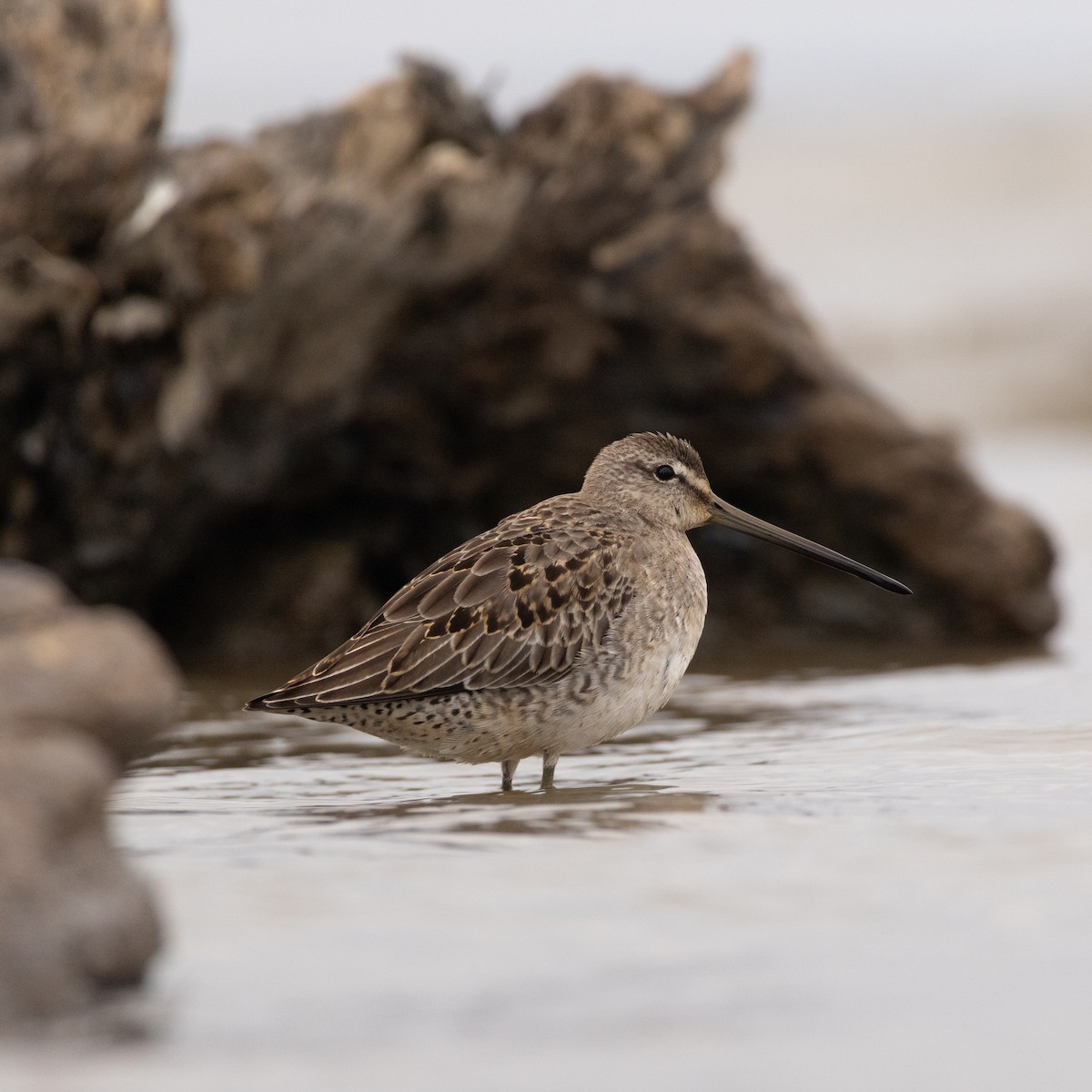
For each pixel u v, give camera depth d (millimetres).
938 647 14891
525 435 14734
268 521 14422
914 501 15047
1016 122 42219
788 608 15328
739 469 15172
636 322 14633
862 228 37219
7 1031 5055
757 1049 5016
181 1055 4934
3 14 14617
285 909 6328
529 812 8219
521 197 13406
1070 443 26734
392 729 9258
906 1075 4844
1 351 13008
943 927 6109
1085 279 33031
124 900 5395
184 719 11781
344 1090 4715
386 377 13969
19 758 5371
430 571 9547
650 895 6531
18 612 5820
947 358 30922
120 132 15195
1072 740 9953
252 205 12766
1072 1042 5066
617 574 9477
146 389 13281
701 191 14922
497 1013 5277
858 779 8969
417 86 13688
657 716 11617
